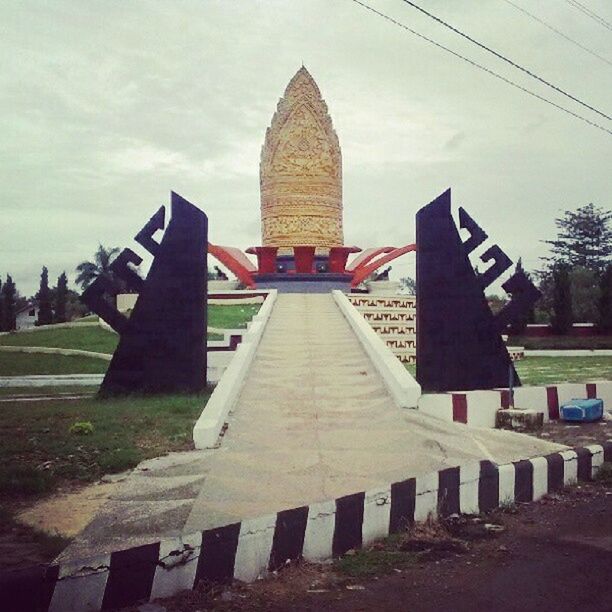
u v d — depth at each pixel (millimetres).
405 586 6066
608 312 39062
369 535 7242
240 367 14750
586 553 6914
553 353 34219
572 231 66562
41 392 19703
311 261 40469
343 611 5512
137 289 17406
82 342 29297
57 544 6410
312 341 19484
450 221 17406
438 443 10516
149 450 10305
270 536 6445
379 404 13117
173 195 17562
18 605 5137
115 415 13422
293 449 10141
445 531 7664
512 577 6262
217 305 33250
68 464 9703
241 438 10789
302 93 45344
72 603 5328
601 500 9102
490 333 17297
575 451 10250
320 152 45531
